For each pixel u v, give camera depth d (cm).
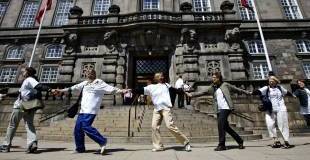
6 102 1483
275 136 671
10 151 614
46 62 2219
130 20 1994
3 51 2334
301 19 2286
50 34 2328
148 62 2131
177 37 2027
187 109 1436
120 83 1919
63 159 468
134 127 1102
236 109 1444
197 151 597
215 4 2328
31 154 550
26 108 574
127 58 2005
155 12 2025
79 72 1977
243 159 458
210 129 1124
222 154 537
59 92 598
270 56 2138
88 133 545
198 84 1825
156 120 617
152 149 631
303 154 510
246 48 2159
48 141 984
